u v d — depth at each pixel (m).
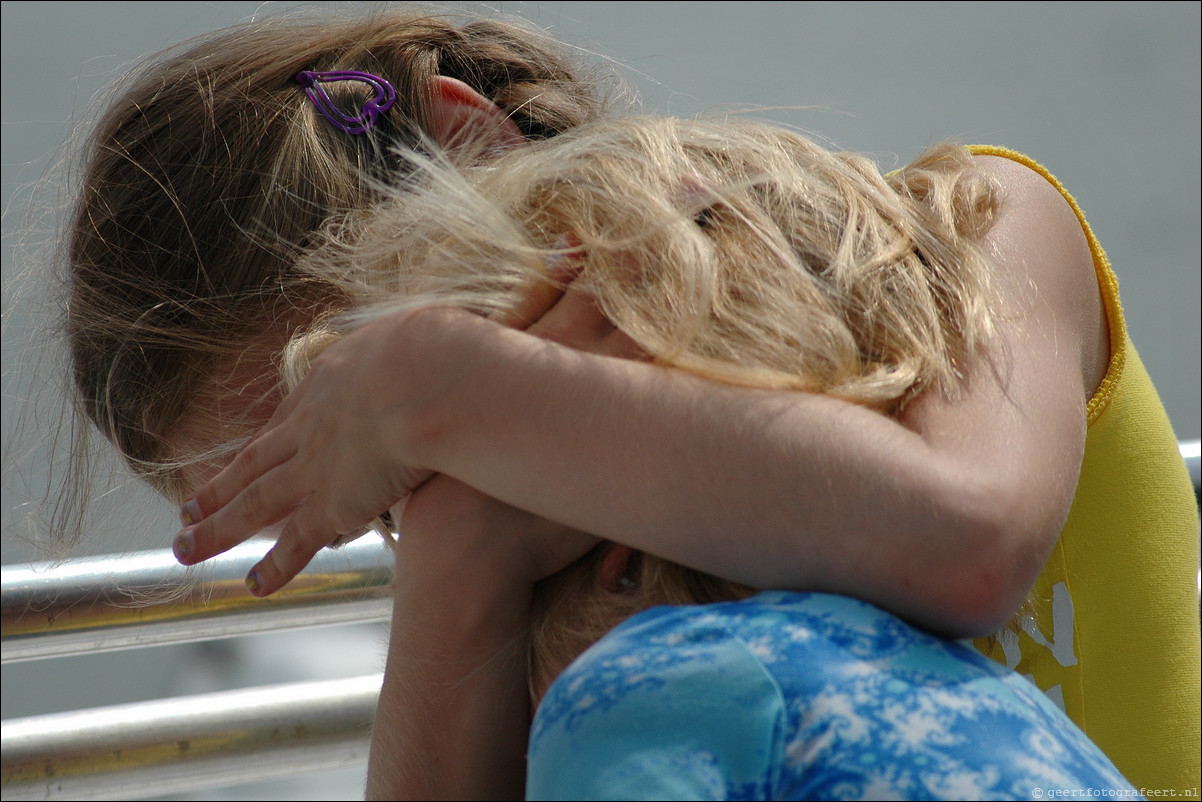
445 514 2.10
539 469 1.86
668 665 1.58
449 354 1.99
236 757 3.38
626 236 2.08
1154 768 2.56
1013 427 1.83
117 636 3.22
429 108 2.76
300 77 2.76
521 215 2.24
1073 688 2.48
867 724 1.52
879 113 8.99
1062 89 9.39
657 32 8.41
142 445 2.88
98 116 3.23
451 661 2.09
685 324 1.91
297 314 2.66
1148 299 9.48
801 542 1.71
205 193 2.68
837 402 1.79
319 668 7.43
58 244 3.10
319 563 3.29
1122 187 9.49
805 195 2.20
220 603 3.24
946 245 2.11
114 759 3.29
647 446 1.79
